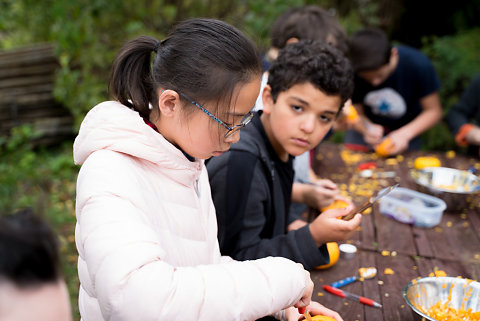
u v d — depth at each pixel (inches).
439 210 80.4
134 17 199.2
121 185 39.6
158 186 45.2
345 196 92.4
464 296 55.5
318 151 116.9
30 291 21.9
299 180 90.7
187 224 47.3
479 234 79.0
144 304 34.9
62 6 187.0
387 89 131.2
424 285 56.0
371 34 122.0
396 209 82.6
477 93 137.9
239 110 43.8
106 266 35.6
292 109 61.9
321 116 62.5
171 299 35.7
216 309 37.0
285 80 61.2
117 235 36.4
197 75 42.2
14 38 236.4
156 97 45.6
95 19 191.3
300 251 59.4
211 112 43.3
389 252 72.5
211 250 53.4
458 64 239.8
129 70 45.5
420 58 130.2
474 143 131.6
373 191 95.0
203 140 44.8
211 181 60.5
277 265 41.2
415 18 300.7
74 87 196.9
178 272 37.9
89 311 43.4
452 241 76.5
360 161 113.7
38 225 23.0
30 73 210.1
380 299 60.3
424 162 105.5
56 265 23.4
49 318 22.7
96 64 198.7
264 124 67.0
